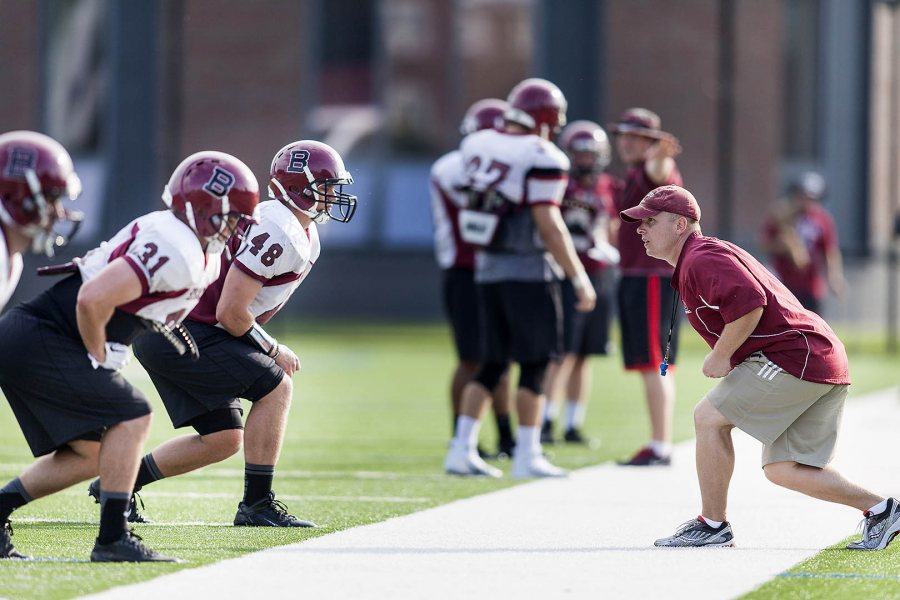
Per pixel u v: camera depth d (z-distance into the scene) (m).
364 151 103.31
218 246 18.92
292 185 22.11
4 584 17.78
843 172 104.94
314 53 103.31
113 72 100.50
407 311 100.06
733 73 99.06
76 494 27.52
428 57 103.00
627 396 56.06
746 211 102.00
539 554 20.77
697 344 81.19
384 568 19.39
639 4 99.69
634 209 21.61
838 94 104.56
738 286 20.45
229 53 102.94
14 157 17.72
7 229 17.94
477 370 33.53
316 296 99.88
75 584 17.83
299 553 20.48
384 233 101.25
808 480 21.25
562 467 33.16
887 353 76.62
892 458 33.41
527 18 101.56
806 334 20.80
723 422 21.31
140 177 100.44
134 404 19.12
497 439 39.00
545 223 29.31
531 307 30.00
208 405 22.41
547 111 29.95
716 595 17.78
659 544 21.62
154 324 18.92
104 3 103.69
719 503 21.66
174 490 28.55
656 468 32.59
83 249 100.38
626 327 33.12
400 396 53.66
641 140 33.03
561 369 38.62
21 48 104.69
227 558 19.97
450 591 17.86
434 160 103.12
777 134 102.81
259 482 23.12
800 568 19.77
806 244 64.44
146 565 19.23
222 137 103.38
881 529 21.28
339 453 36.16
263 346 22.52
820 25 104.38
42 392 18.72
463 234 30.23
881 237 105.75
